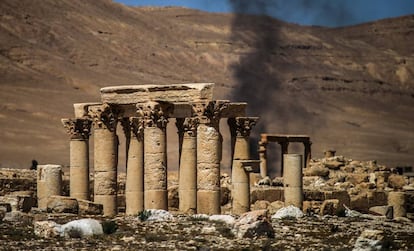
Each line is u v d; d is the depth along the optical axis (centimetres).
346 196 17112
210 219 12925
